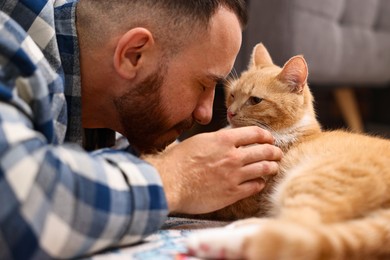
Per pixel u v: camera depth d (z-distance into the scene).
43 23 1.17
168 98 1.26
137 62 1.22
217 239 0.90
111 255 0.91
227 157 1.15
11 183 0.78
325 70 2.99
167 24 1.21
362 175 1.09
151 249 0.96
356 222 0.92
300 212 0.94
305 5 2.69
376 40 3.38
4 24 0.99
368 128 4.07
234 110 1.58
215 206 1.15
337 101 3.91
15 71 0.94
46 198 0.81
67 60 1.24
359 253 0.84
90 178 0.88
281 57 2.58
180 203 1.09
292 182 1.11
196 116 1.34
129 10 1.22
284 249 0.76
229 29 1.27
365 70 3.35
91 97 1.29
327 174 1.09
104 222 0.87
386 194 1.06
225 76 1.39
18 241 0.77
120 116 1.30
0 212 0.77
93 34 1.24
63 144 1.03
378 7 3.39
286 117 1.52
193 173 1.11
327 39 2.92
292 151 1.38
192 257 0.91
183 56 1.23
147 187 0.96
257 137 1.23
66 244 0.82
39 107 0.95
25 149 0.82
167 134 1.34
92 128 1.44
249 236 0.87
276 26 2.54
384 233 0.88
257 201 1.33
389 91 4.10
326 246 0.78
